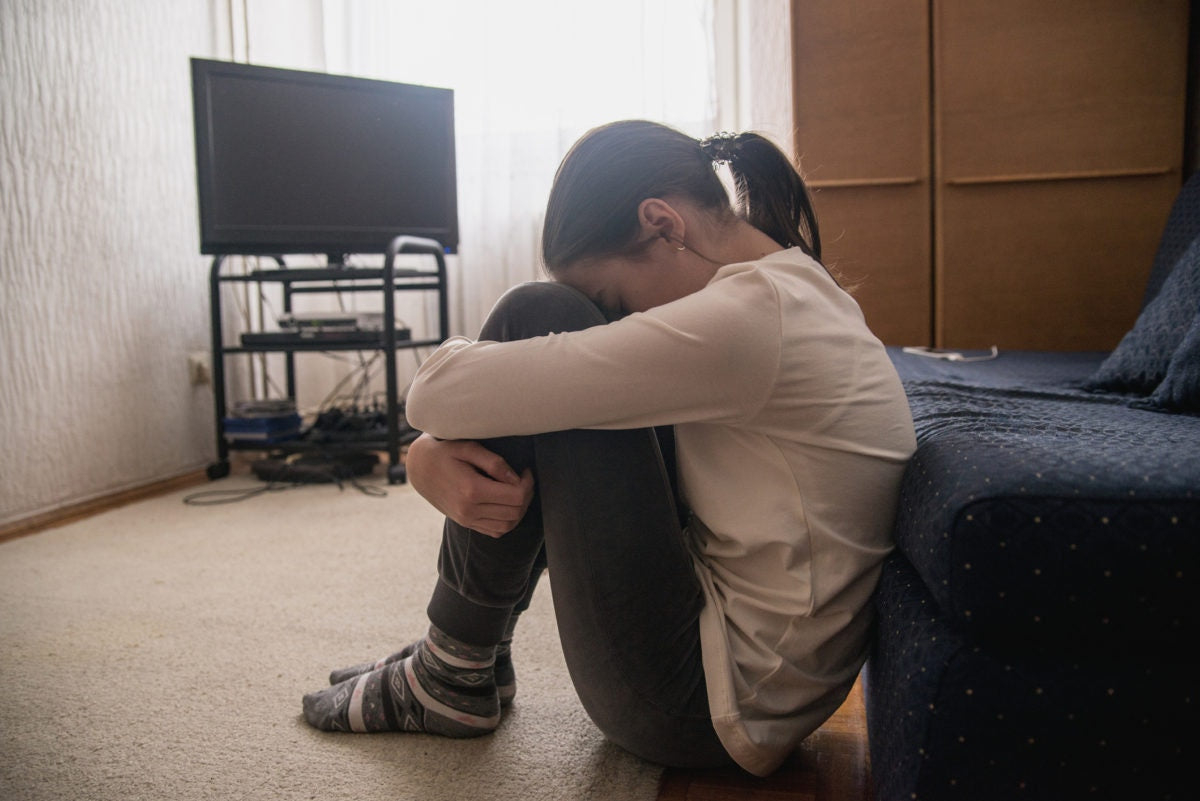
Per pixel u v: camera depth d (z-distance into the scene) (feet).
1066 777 1.98
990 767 2.02
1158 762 1.95
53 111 7.53
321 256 11.39
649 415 2.46
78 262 7.82
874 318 8.84
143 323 8.64
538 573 3.27
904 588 2.48
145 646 4.45
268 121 8.68
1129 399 4.25
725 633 2.70
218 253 8.64
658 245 2.66
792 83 8.78
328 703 3.51
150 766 3.23
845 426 2.54
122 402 8.36
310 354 11.42
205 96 8.41
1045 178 8.30
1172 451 2.25
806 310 2.52
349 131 9.01
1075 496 1.94
